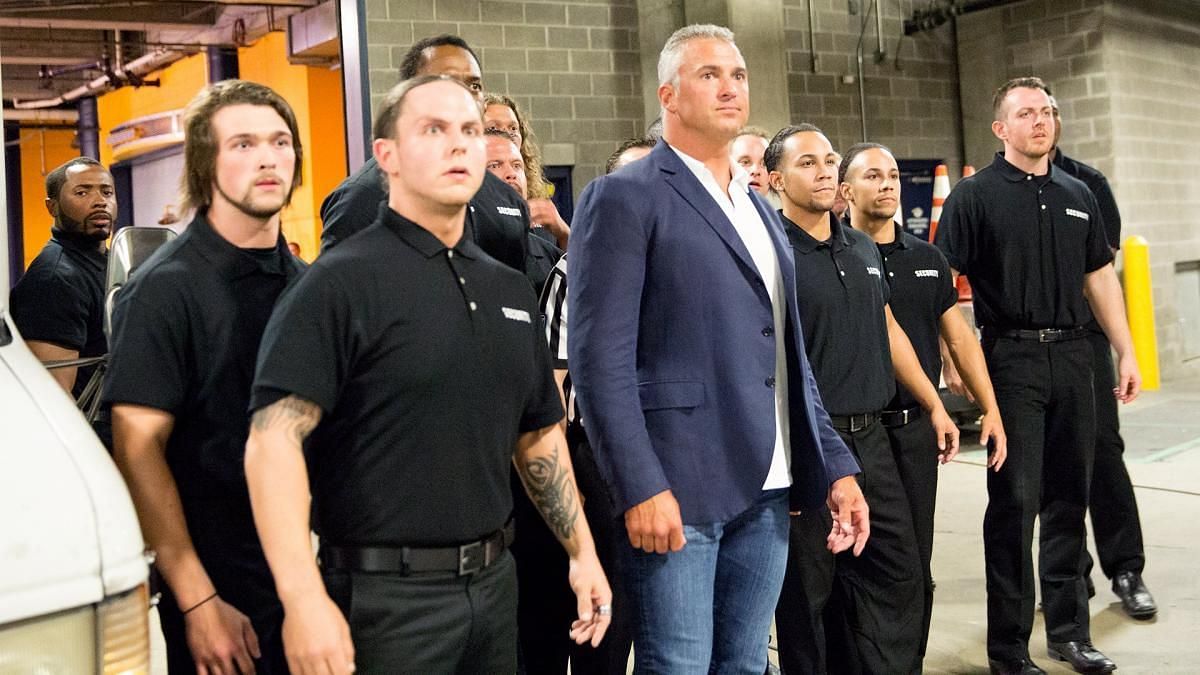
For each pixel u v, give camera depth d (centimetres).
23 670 131
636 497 210
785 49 973
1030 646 370
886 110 1028
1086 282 366
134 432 182
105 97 1714
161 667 379
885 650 290
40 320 342
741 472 223
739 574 236
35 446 142
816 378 283
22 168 1942
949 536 516
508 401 178
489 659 178
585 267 220
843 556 294
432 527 168
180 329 187
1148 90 1023
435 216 173
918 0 1052
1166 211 1038
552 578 274
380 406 166
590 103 906
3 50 1462
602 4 909
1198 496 565
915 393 310
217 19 1336
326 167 1288
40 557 133
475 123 173
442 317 169
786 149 286
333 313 163
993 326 347
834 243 289
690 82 227
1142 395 924
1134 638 372
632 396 215
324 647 154
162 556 180
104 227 354
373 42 829
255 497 158
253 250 197
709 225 226
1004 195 341
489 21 868
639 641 226
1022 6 1020
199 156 192
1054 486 350
